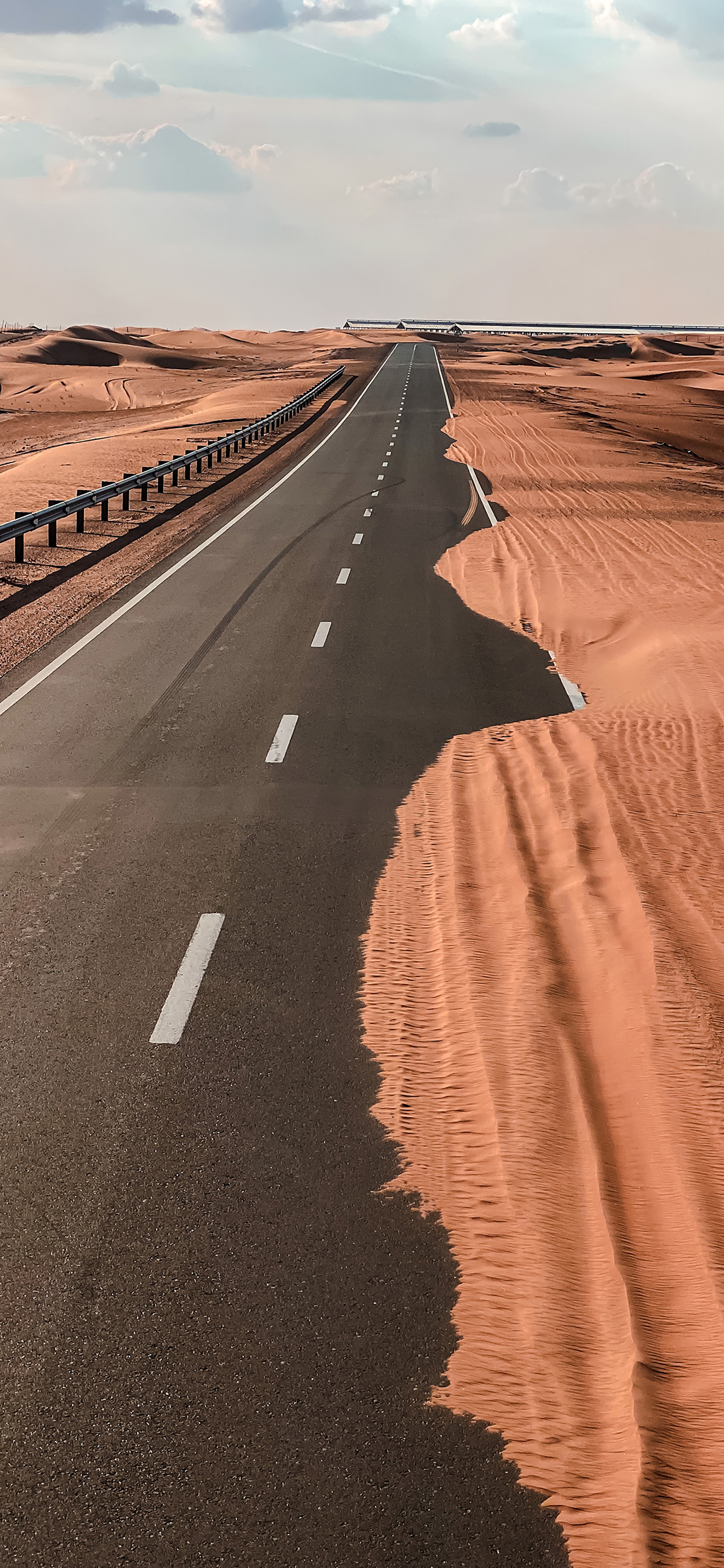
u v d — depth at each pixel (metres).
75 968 6.88
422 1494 3.61
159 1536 3.48
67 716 11.84
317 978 6.79
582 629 15.98
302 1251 4.66
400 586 18.70
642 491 30.50
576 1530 3.48
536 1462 3.71
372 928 7.41
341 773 10.30
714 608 16.70
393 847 8.71
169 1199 4.95
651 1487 3.59
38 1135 5.36
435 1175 5.11
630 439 45.47
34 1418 3.88
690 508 27.86
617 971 6.82
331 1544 3.46
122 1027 6.26
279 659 14.23
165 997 6.57
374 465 35.44
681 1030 6.17
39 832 8.91
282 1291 4.44
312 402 61.62
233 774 10.26
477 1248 4.67
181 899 7.80
